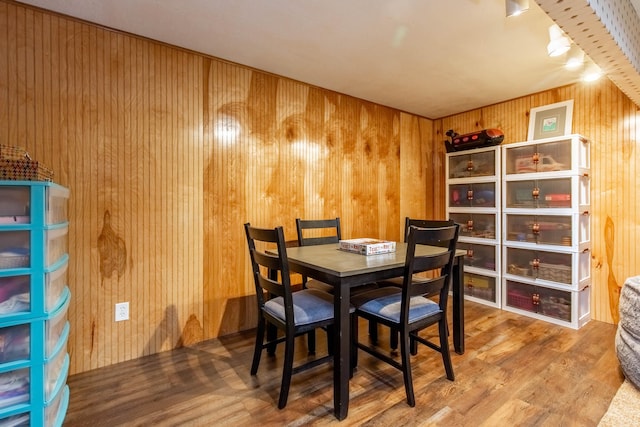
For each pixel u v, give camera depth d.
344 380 1.49
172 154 2.17
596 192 2.71
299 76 2.65
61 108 1.81
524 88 2.91
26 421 1.20
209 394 1.67
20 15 1.71
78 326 1.88
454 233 1.74
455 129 3.71
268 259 1.63
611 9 1.42
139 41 2.04
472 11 1.76
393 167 3.47
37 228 1.20
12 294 1.18
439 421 1.47
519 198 2.90
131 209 2.03
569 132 2.80
